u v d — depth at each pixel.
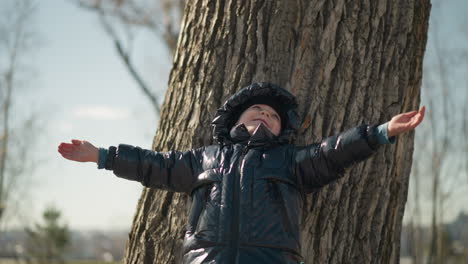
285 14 3.79
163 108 4.06
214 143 3.67
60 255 25.08
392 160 3.82
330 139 3.10
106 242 32.31
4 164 26.88
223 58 3.81
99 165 3.24
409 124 2.80
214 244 2.98
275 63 3.74
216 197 3.10
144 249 3.67
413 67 3.95
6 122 27.70
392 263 3.88
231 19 3.85
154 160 3.29
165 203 3.71
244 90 3.54
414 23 3.94
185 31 4.12
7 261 23.89
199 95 3.81
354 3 3.78
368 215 3.69
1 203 25.94
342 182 3.66
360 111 3.70
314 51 3.75
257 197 3.04
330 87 3.71
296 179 3.17
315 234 3.58
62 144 3.20
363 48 3.75
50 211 25.19
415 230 19.91
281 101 3.65
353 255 3.63
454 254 21.28
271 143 3.27
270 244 2.94
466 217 21.59
